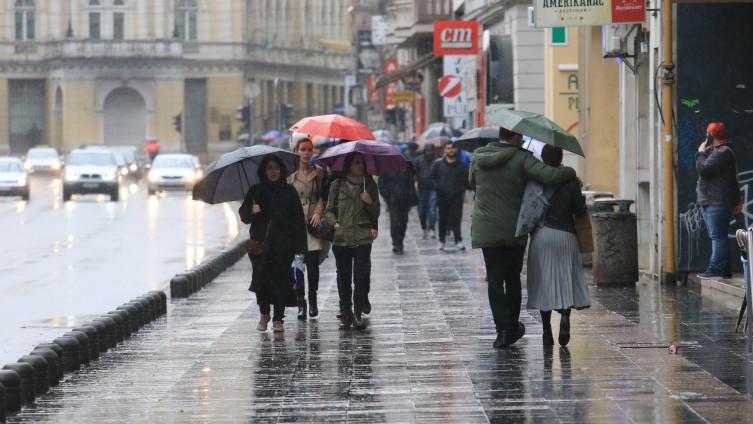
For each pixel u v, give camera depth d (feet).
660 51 159.02
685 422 80.43
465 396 90.99
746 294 109.60
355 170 127.44
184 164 495.41
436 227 294.46
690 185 158.71
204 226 319.47
